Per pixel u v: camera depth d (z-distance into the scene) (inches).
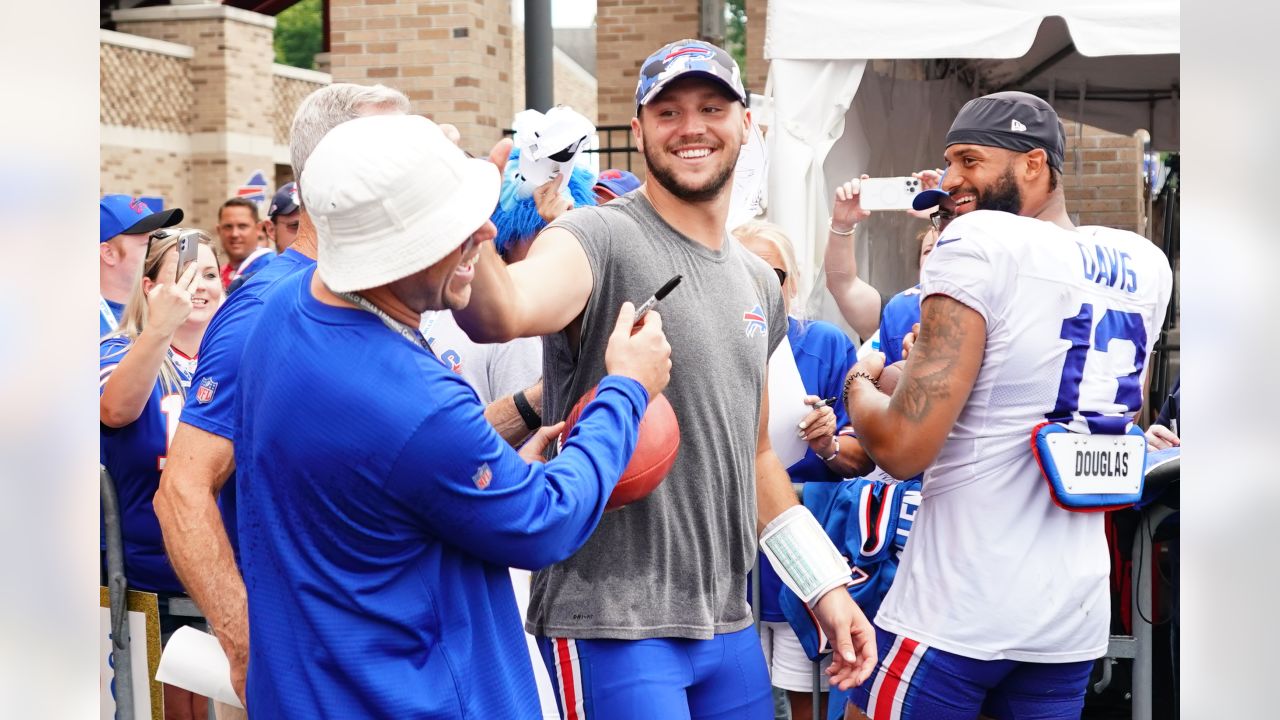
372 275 75.7
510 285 88.7
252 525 82.5
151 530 137.6
